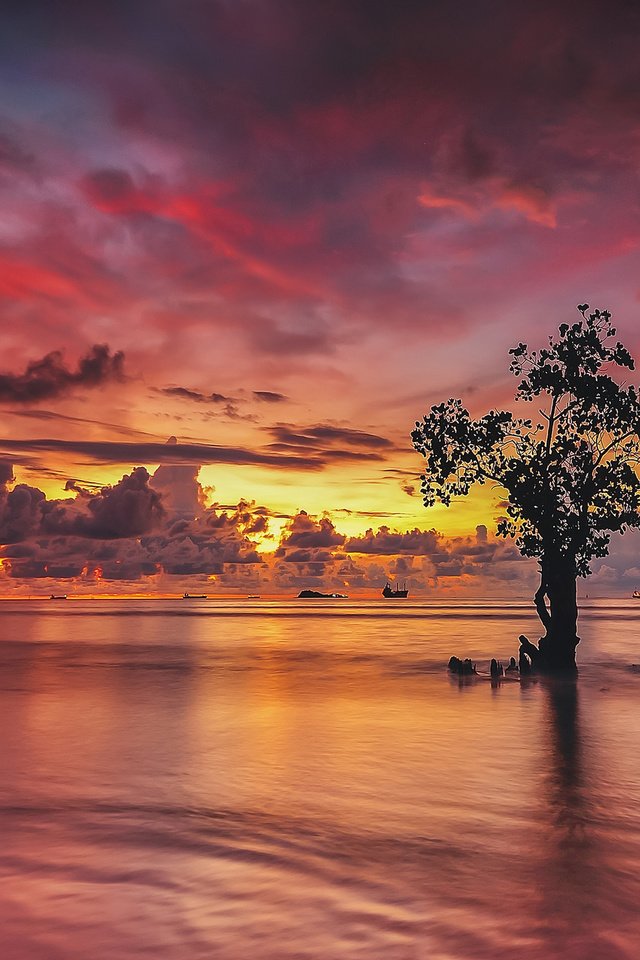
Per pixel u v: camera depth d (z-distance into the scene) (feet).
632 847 39.34
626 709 91.97
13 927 28.96
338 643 231.91
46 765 60.64
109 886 33.40
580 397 124.98
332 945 27.58
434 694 108.27
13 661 168.76
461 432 127.75
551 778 55.57
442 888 33.42
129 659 173.99
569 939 28.27
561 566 132.05
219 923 29.50
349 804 48.19
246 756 64.03
